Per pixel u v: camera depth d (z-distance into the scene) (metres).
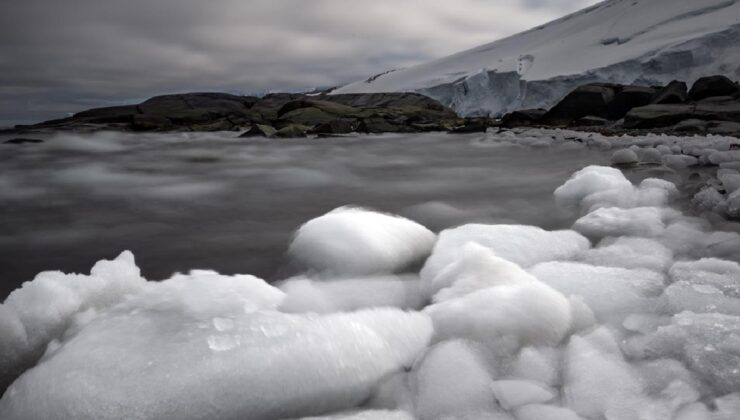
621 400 1.12
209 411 1.10
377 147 11.51
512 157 8.30
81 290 1.69
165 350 1.21
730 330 1.34
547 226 3.26
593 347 1.36
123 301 1.61
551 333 1.43
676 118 12.56
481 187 5.17
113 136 16.20
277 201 4.62
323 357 1.25
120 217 3.89
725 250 2.24
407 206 4.19
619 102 17.48
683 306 1.57
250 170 7.27
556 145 9.83
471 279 1.73
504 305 1.51
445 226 3.39
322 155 9.66
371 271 2.11
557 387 1.21
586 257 2.29
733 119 11.82
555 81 40.94
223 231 3.36
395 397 1.23
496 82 49.81
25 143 12.99
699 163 5.76
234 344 1.24
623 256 2.22
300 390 1.18
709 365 1.20
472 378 1.23
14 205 4.46
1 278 2.44
